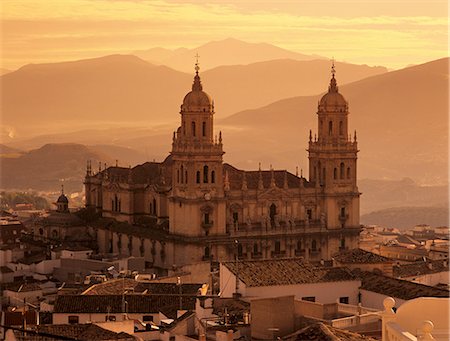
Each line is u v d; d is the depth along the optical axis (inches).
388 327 4434.1
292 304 6432.1
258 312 6432.1
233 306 7578.7
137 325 7618.1
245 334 6565.0
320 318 6594.5
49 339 5821.9
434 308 4712.1
